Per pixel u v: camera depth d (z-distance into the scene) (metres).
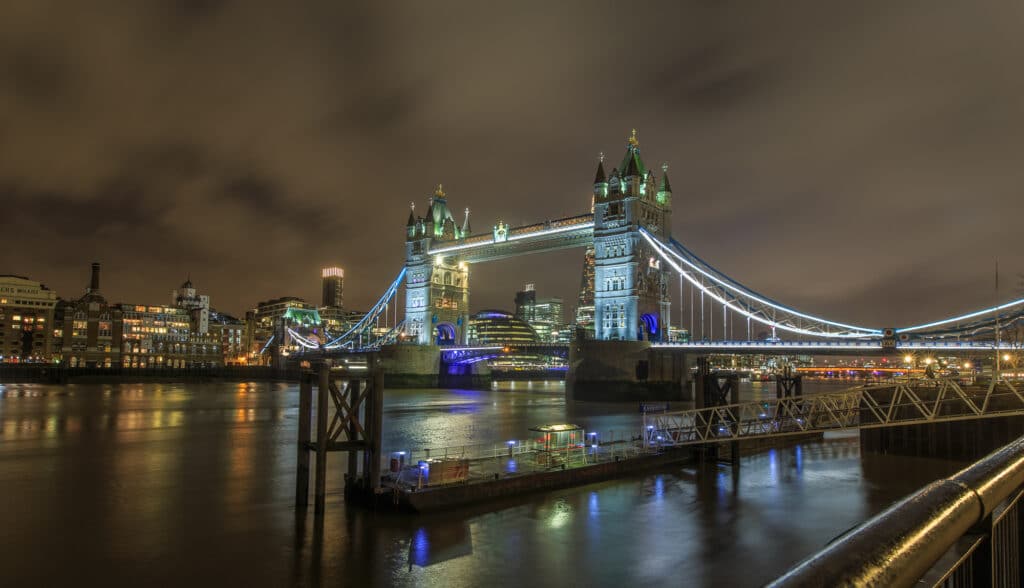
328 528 36.81
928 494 3.71
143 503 43.00
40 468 55.50
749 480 50.56
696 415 59.16
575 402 145.62
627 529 37.53
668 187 169.25
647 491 46.06
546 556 33.06
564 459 49.41
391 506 39.66
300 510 39.91
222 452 64.56
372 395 40.44
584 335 163.00
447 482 41.75
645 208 161.50
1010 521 4.68
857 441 71.75
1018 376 71.69
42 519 39.31
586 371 150.00
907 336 116.44
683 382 156.62
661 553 33.84
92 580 30.06
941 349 109.31
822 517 40.75
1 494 45.69
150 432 80.88
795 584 2.74
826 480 51.16
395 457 43.69
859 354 124.06
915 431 62.06
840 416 55.12
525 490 44.19
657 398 150.88
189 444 70.19
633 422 98.69
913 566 3.05
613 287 159.12
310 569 31.28
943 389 53.34
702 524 38.84
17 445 69.06
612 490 46.03
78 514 40.38
